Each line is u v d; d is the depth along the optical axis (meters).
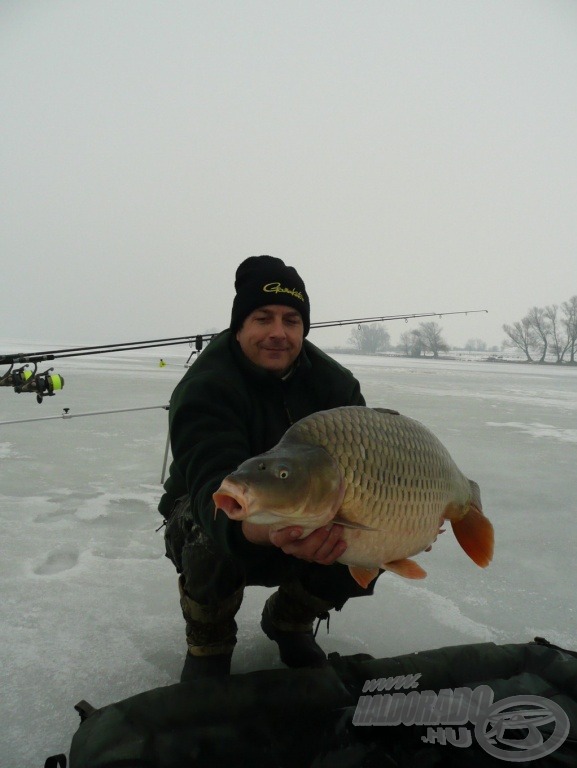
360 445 1.53
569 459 6.30
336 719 1.52
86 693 1.87
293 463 1.34
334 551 1.46
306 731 1.49
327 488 1.39
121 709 1.47
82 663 2.04
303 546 1.44
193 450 1.71
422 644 2.26
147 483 4.69
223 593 1.82
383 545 1.59
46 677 1.95
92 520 3.70
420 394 14.36
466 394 15.07
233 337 2.10
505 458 6.25
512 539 3.58
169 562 3.04
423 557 3.28
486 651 1.80
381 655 2.16
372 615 2.52
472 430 8.32
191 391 1.83
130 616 2.42
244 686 1.54
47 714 1.75
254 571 1.83
